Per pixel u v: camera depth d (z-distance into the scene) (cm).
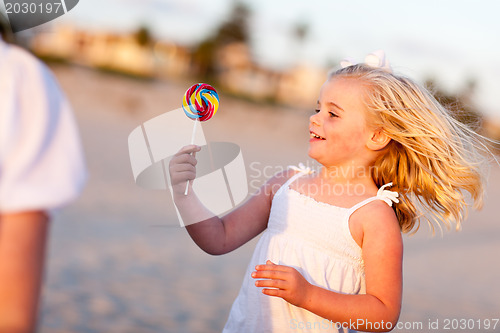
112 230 778
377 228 178
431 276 773
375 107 191
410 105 194
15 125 81
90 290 501
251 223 204
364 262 178
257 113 3988
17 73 85
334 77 200
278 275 160
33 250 77
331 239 181
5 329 73
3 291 74
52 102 87
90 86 3338
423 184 202
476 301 661
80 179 85
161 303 493
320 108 201
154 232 807
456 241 1117
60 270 552
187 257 694
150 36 5628
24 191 78
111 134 2112
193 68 5869
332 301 163
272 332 181
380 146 193
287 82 6294
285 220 189
